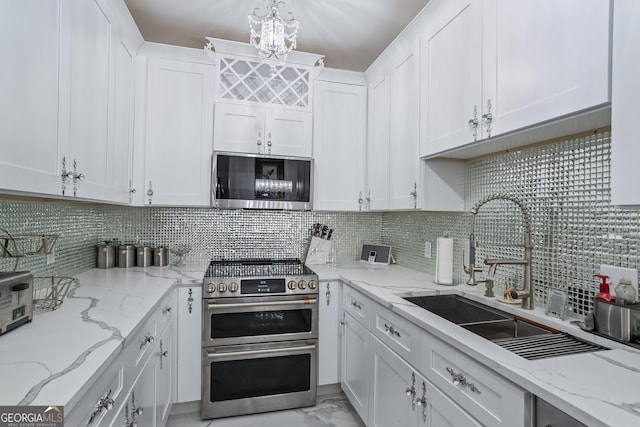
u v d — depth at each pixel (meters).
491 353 0.97
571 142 1.28
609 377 0.82
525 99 1.12
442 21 1.59
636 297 1.05
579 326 1.15
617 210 1.12
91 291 1.67
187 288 2.03
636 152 0.80
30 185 0.98
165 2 1.89
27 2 0.97
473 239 1.60
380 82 2.31
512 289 1.43
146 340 1.38
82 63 1.33
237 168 2.23
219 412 2.05
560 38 1.00
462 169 1.89
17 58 0.92
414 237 2.46
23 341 1.01
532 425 0.84
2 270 1.35
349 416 2.10
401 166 2.01
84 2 1.34
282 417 2.09
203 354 2.04
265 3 1.88
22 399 0.70
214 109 2.27
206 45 2.22
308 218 2.81
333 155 2.50
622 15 0.83
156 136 2.17
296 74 2.41
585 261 1.23
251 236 2.70
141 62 2.14
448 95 1.54
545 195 1.39
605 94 0.88
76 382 0.77
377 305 1.73
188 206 2.29
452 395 1.13
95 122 1.47
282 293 2.15
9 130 0.89
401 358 1.48
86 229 2.19
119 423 1.08
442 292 1.80
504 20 1.21
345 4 1.88
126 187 1.97
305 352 2.20
